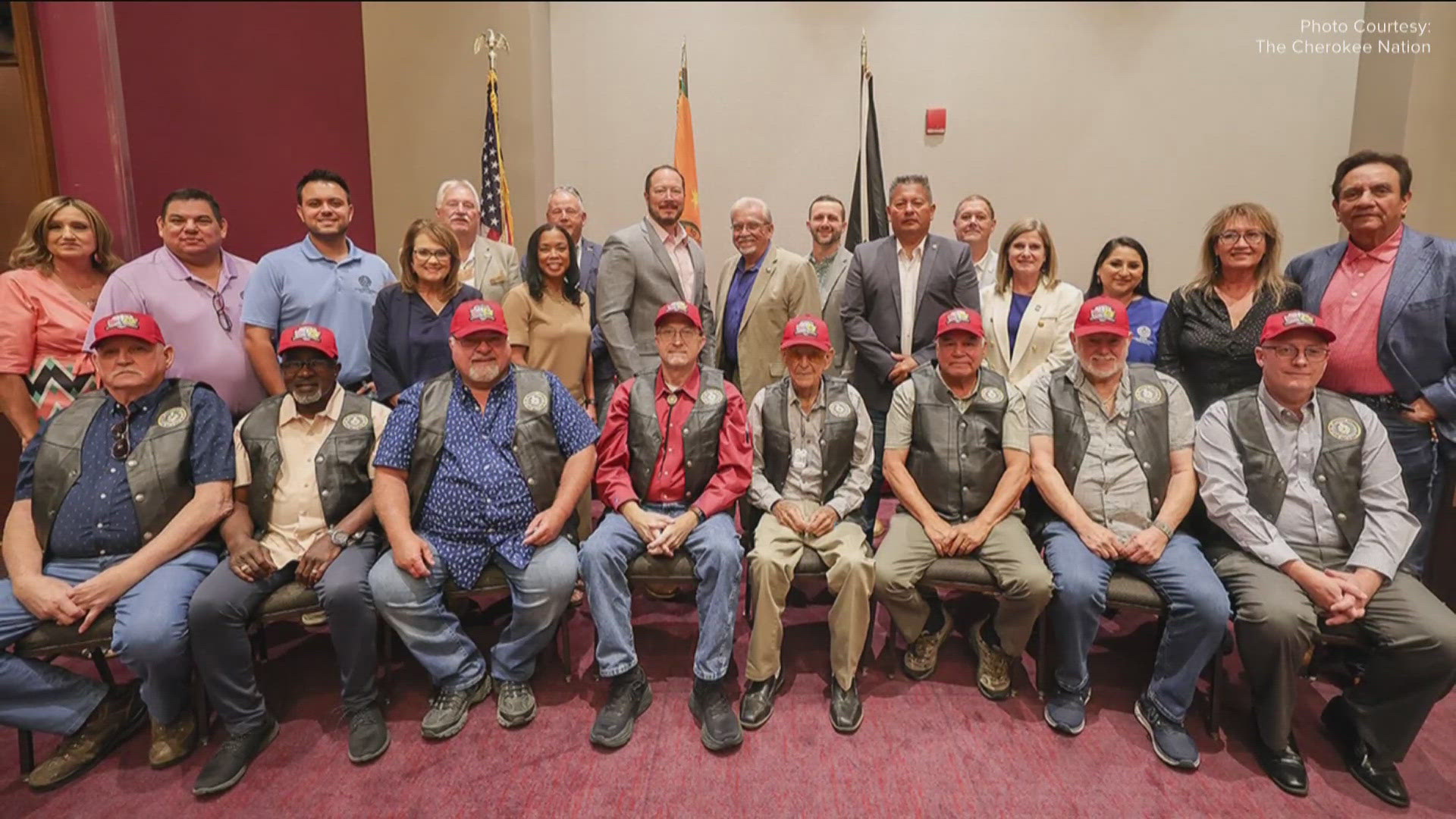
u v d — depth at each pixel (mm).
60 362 2297
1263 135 4207
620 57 4387
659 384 2258
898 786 1753
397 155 3971
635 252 2699
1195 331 2309
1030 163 4344
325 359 2010
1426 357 2072
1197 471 2055
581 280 3197
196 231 2260
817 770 1808
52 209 2248
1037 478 2164
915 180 2760
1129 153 4297
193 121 2854
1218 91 4207
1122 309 2086
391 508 1964
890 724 1990
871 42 4320
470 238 3107
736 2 4324
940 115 4312
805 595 2738
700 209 4504
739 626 2506
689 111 4109
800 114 4391
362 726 1904
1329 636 1813
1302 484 1931
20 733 1771
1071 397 2162
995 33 4270
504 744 1912
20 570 1808
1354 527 1882
